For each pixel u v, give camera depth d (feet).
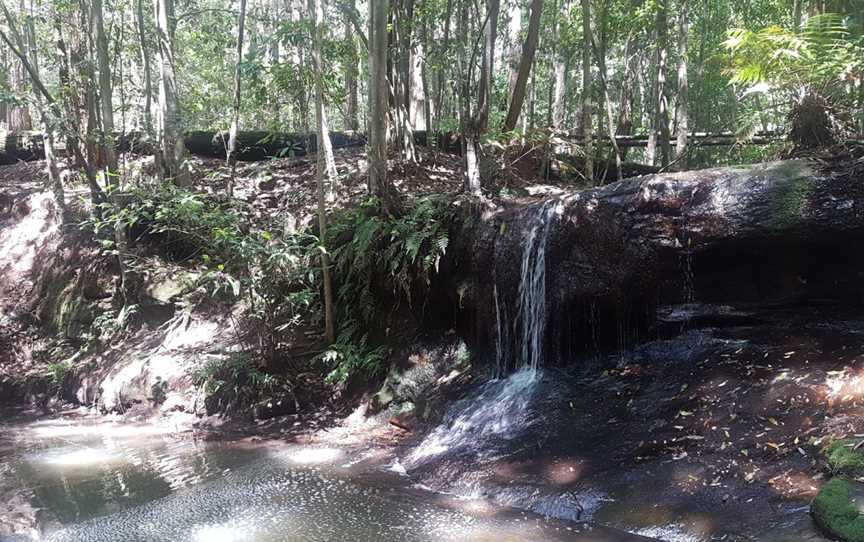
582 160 34.09
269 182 34.53
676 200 19.52
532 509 14.76
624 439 16.40
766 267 19.54
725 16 49.60
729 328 19.85
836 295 18.88
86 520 14.79
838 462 12.68
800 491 12.59
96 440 22.56
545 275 20.95
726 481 13.67
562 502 14.61
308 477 17.61
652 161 41.29
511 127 34.27
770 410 15.46
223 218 25.62
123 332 30.63
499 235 22.38
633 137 37.65
